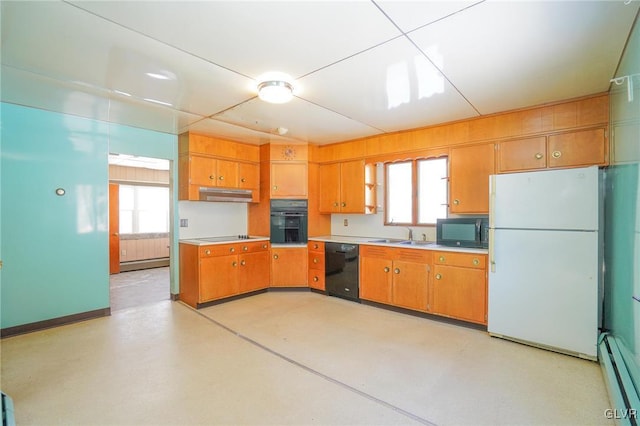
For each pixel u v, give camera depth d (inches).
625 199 84.4
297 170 191.9
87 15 68.1
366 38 77.8
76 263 138.9
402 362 101.5
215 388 87.0
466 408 78.1
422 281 142.3
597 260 100.2
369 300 162.1
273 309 156.3
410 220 177.2
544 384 88.3
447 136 149.3
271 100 109.3
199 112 134.0
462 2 63.9
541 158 124.0
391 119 144.6
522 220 112.9
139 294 187.2
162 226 306.0
